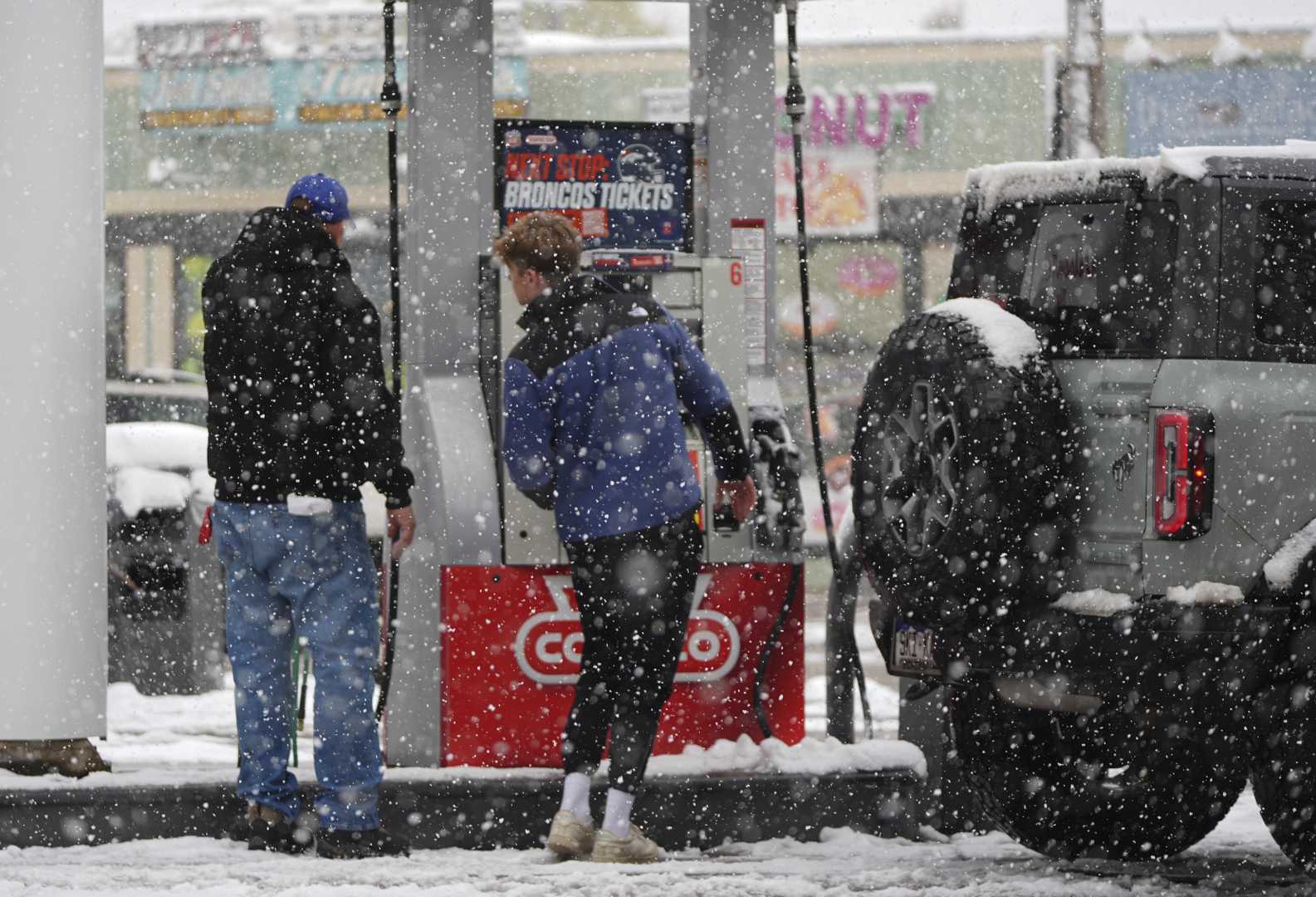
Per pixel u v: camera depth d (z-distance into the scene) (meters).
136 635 40.34
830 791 24.89
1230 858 24.70
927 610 22.39
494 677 25.31
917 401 22.64
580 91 74.25
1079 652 21.06
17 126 24.69
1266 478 21.17
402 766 25.66
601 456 23.20
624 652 23.12
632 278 26.25
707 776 24.50
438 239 26.39
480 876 21.03
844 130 72.38
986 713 24.05
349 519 23.02
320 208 23.03
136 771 24.48
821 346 72.12
